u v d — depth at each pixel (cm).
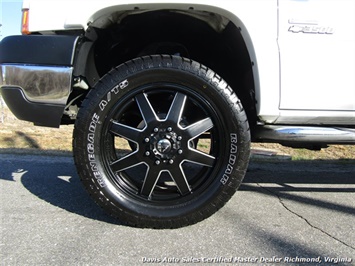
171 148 234
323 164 466
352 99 238
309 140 244
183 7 227
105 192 231
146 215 232
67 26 226
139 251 211
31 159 452
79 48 231
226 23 240
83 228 240
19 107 235
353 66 236
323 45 234
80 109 229
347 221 263
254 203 299
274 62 231
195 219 236
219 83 229
